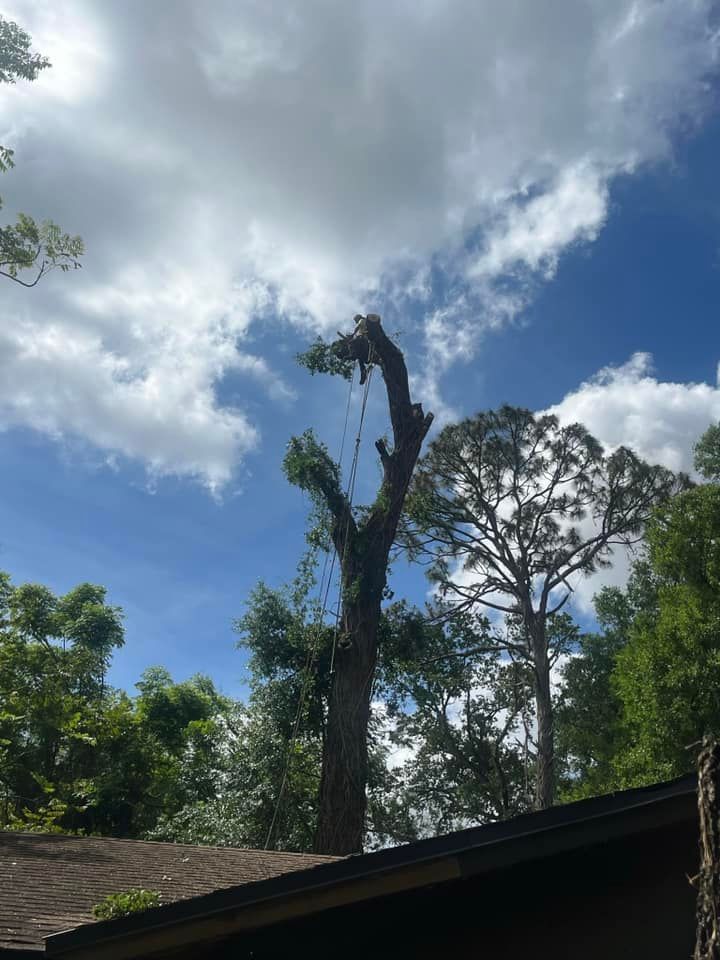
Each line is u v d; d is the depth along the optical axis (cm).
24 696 2395
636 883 566
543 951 556
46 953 529
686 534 2744
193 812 2300
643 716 2584
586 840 524
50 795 2514
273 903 525
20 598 2412
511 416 3097
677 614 2634
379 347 2386
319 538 2284
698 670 2430
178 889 843
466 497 3183
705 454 3269
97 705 2867
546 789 2978
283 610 2262
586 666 3556
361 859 523
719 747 359
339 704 2111
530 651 3350
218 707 4478
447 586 3238
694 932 548
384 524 2316
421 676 3328
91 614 4062
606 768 3253
